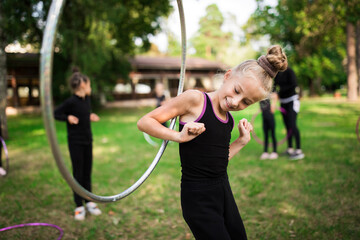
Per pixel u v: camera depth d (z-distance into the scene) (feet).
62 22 44.60
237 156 18.37
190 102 5.00
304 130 27.40
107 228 9.72
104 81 58.75
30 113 66.23
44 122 3.12
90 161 10.68
